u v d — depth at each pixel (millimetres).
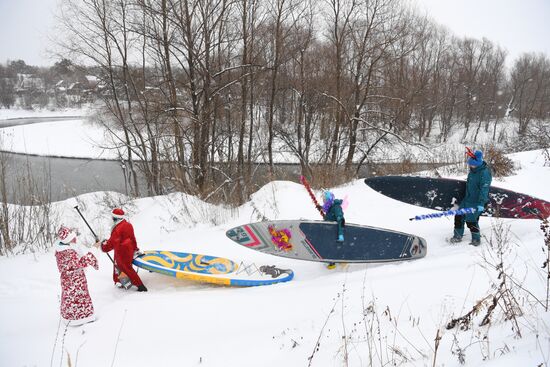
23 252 7715
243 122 14633
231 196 11383
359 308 4258
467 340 3068
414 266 5395
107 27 15148
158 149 15016
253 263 6613
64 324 4762
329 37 19000
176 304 5086
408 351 3143
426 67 34625
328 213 6176
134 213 10945
